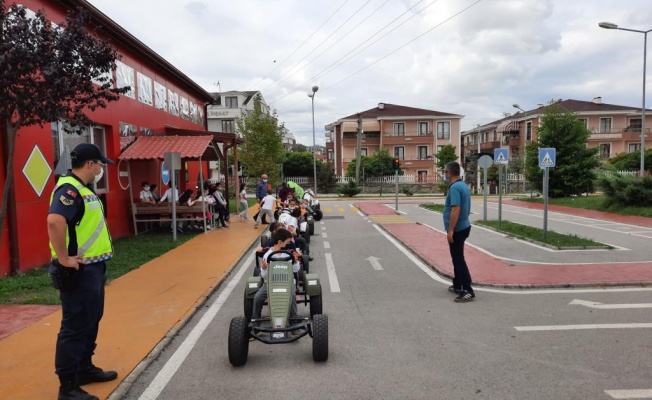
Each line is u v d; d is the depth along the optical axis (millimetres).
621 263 10047
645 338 5531
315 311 5871
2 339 5562
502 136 62062
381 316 6605
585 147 31734
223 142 20000
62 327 4031
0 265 9016
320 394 4227
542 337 5625
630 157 46750
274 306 5125
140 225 15953
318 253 12102
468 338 5641
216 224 17953
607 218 20484
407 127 60031
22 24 6848
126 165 15266
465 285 7367
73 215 3936
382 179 50312
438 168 51656
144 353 5156
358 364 4910
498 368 4734
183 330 6125
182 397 4211
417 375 4605
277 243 5844
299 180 50531
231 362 4863
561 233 15281
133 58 15945
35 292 7867
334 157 66875
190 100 23469
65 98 7785
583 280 8445
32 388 4273
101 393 4211
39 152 10203
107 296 7578
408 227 17562
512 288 8156
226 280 9117
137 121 16203
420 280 8938
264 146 37656
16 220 9391
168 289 8055
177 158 13789
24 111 7223
